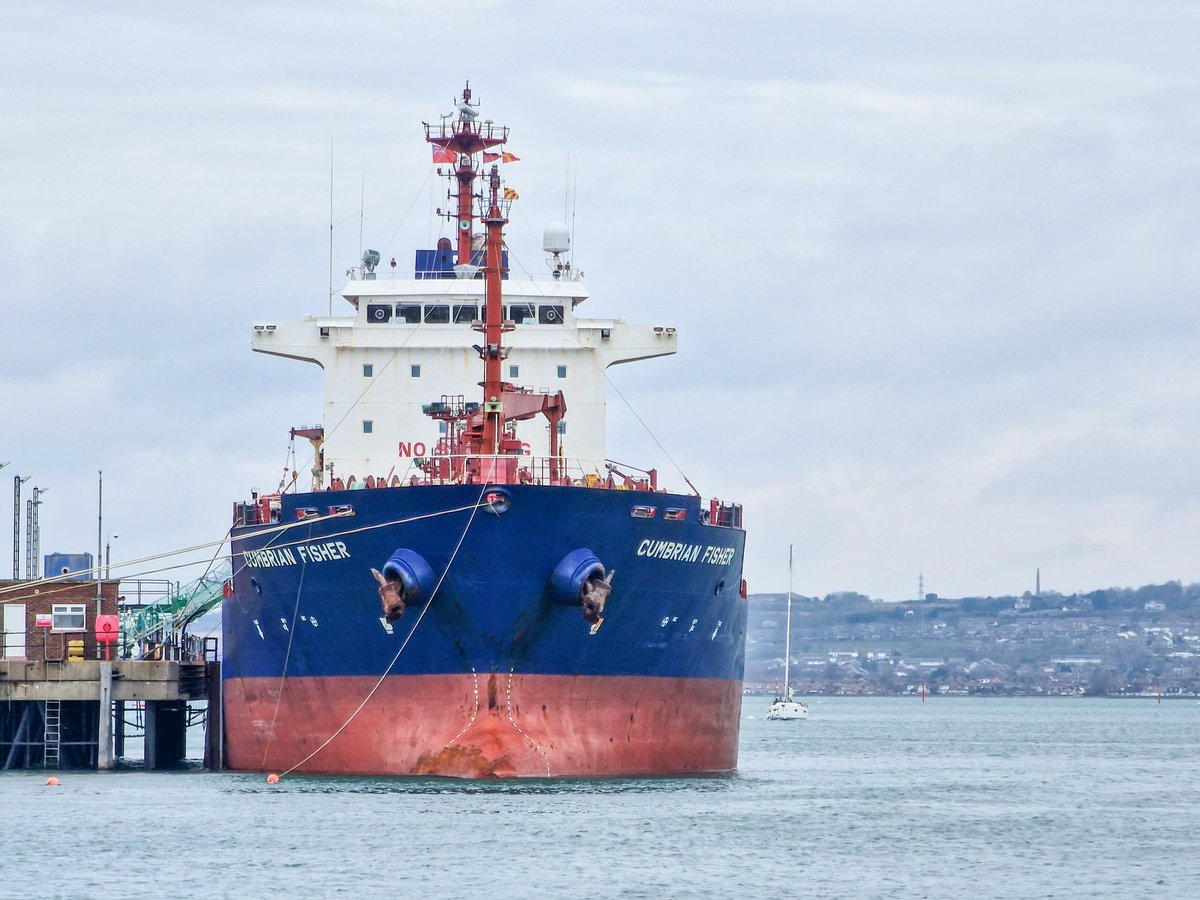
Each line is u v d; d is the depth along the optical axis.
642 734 196.50
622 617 189.00
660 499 188.00
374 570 183.88
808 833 170.38
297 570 193.12
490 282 192.12
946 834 175.00
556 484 195.25
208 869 145.62
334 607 190.62
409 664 188.00
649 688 195.12
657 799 184.88
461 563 181.12
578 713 190.12
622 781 193.88
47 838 161.50
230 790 192.50
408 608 184.12
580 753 190.88
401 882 140.38
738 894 139.25
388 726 191.50
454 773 188.00
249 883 140.12
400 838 158.12
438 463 197.88
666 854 154.25
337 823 165.88
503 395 193.88
